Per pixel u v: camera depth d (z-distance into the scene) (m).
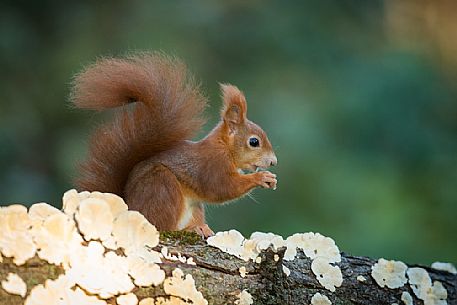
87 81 5.52
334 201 12.34
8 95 13.77
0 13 14.16
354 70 13.83
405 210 12.27
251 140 6.02
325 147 12.77
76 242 4.34
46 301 4.21
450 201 12.61
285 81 13.94
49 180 13.33
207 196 5.72
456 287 5.28
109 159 5.64
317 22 14.55
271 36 14.20
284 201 12.34
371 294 5.08
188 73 5.88
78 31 14.30
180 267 4.63
